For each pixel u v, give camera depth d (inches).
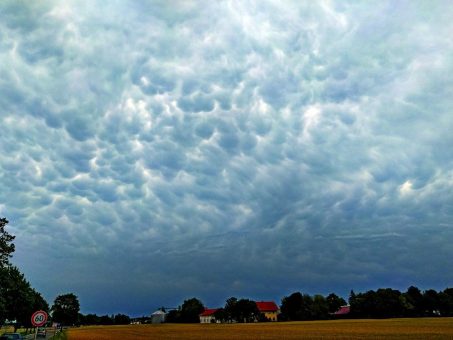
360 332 2704.2
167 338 2539.4
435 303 5743.1
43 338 2468.0
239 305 6781.5
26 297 2881.4
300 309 6594.5
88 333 3508.9
